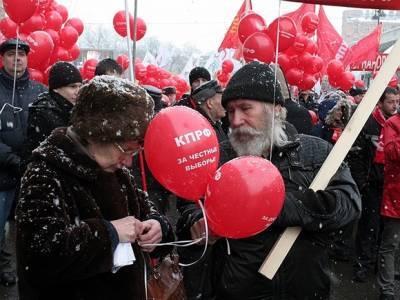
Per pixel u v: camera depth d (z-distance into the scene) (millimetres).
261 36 5023
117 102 1626
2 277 4516
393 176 4129
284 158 2148
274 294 2047
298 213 1966
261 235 2061
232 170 1763
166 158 1784
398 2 2211
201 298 2162
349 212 2066
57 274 1549
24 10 4664
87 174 1656
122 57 8445
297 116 4707
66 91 3760
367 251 5062
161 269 2004
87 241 1569
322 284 2117
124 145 1664
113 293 1705
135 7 2988
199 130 1800
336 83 10039
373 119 4918
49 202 1567
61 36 6992
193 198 1886
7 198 4211
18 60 4383
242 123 2129
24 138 4367
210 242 2020
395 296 4570
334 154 2062
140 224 1742
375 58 11359
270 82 2117
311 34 8297
